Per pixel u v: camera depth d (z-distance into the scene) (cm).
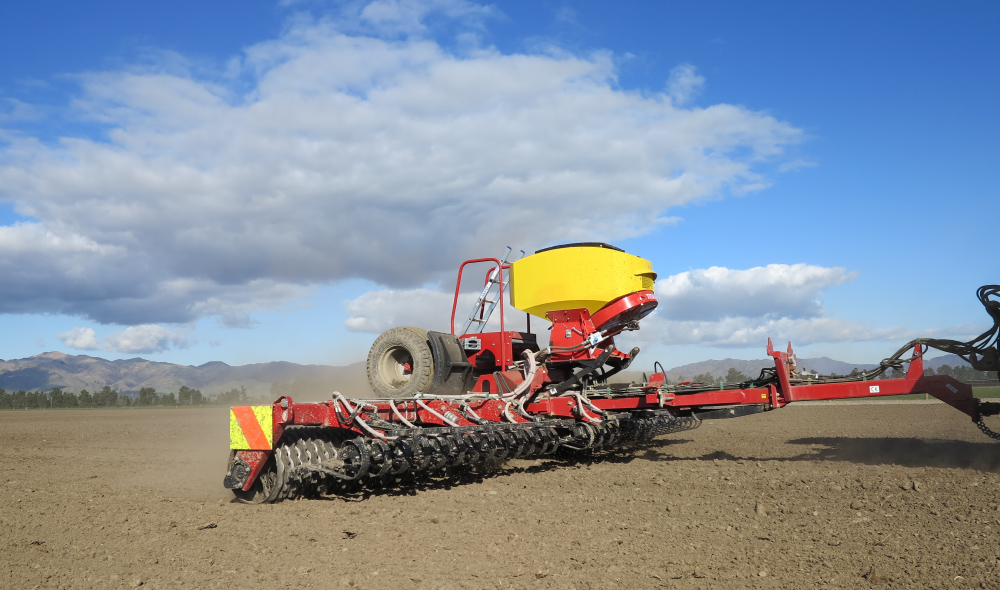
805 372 991
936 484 746
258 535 607
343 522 653
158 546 575
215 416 3903
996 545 502
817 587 426
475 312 1152
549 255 1094
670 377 1393
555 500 729
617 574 463
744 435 1427
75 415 4416
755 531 572
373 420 799
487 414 947
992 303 838
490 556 513
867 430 1477
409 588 444
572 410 1008
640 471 933
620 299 1070
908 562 470
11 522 686
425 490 819
